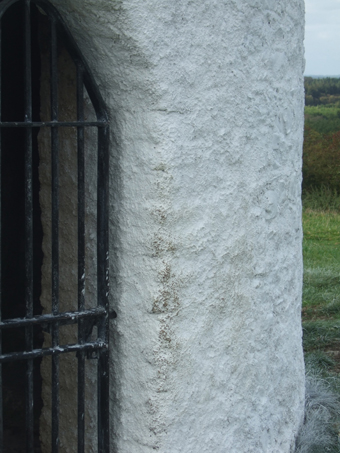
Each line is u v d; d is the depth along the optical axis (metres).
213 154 2.46
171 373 2.34
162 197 2.25
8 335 3.93
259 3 2.70
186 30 2.28
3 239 3.83
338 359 4.95
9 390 3.79
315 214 13.87
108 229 2.31
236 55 2.55
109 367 2.46
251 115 2.69
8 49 3.60
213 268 2.51
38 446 3.25
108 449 2.37
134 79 2.22
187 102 2.31
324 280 7.46
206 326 2.49
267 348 2.95
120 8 2.08
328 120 22.11
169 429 2.35
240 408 2.73
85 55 2.30
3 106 3.70
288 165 3.11
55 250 2.17
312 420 3.58
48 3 2.07
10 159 3.76
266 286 2.91
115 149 2.35
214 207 2.49
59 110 2.61
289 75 3.07
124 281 2.37
